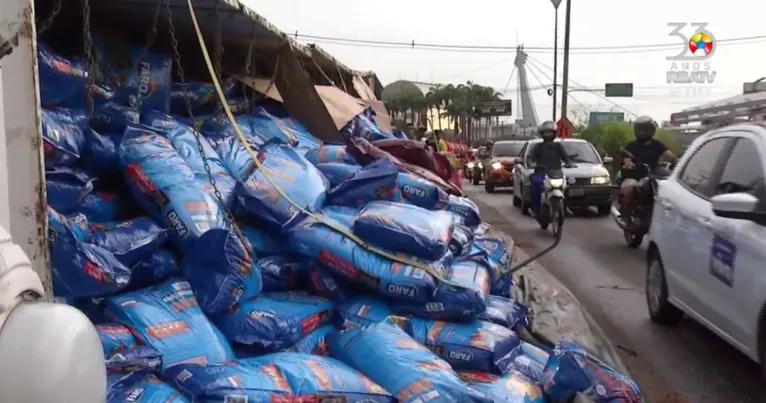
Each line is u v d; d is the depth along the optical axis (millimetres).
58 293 2988
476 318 4031
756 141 5094
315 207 4246
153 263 3418
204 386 2773
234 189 4184
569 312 6496
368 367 3219
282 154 4508
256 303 3615
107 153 3846
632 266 9320
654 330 6309
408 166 5781
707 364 5414
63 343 1341
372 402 2930
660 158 10734
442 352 3707
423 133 19359
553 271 8922
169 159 3805
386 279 3848
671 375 5180
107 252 3178
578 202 14555
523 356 4055
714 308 5141
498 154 22938
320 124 6621
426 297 3852
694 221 5539
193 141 4336
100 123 4277
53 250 2947
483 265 4770
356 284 3988
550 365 3820
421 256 3965
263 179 4191
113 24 5332
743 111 8219
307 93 6617
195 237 3441
